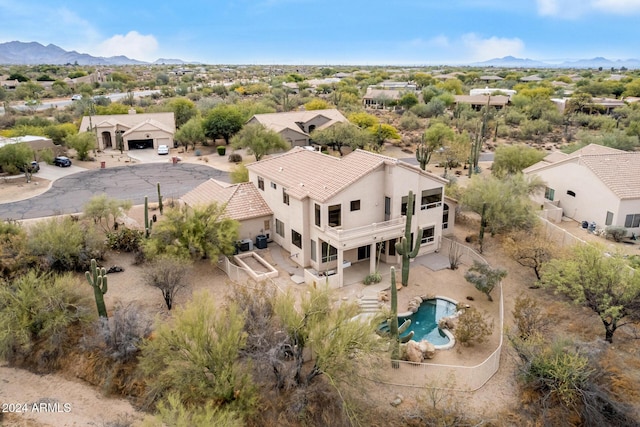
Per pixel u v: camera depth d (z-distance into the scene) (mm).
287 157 38531
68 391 23188
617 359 22078
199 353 19766
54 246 30875
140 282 30938
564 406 20156
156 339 21562
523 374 21141
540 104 107750
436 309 28484
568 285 27203
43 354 24812
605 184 38344
